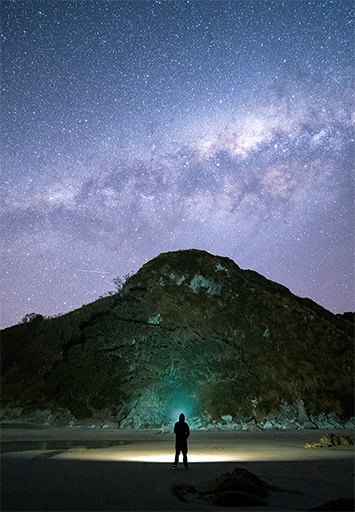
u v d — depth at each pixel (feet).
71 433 122.52
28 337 229.25
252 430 139.54
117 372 178.40
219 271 239.09
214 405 158.61
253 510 28.78
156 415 154.81
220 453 68.39
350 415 162.50
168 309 209.05
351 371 184.03
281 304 219.61
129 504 29.66
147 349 184.75
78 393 172.86
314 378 179.93
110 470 46.06
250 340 199.41
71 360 191.42
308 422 155.12
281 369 183.93
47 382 184.24
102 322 212.02
